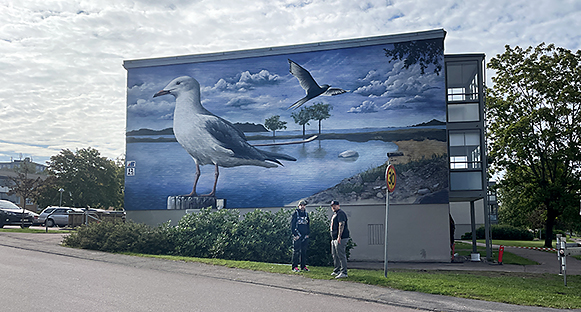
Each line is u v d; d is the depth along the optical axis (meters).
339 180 19.09
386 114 19.03
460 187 19.03
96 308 7.22
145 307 7.45
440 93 18.75
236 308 7.68
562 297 9.59
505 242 35.81
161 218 20.50
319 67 19.77
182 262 13.20
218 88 20.66
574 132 31.25
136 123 21.27
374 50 19.38
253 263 13.22
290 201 19.42
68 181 54.16
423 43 19.02
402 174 18.67
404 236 18.38
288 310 7.68
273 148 19.86
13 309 6.98
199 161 20.48
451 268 15.95
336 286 10.04
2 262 11.97
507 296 9.36
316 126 19.55
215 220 16.31
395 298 8.91
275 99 20.08
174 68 21.16
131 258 13.85
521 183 33.62
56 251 14.88
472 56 19.25
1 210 29.33
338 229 11.31
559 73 31.55
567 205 30.69
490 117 33.22
